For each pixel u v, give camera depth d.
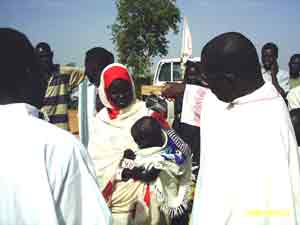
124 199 3.75
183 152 3.89
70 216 1.68
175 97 6.25
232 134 2.12
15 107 1.75
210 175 2.13
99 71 4.86
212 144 2.16
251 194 2.03
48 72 5.45
